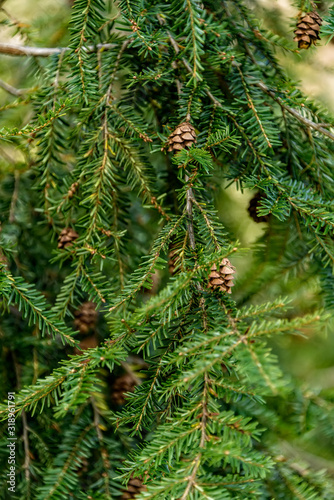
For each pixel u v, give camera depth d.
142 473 0.66
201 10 0.73
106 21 0.76
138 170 0.74
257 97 0.75
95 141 0.74
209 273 0.68
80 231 0.78
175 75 0.75
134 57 0.75
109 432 0.79
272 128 0.74
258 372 0.64
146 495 0.65
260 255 0.79
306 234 0.77
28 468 0.77
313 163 0.76
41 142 0.74
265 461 0.65
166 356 0.69
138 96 0.77
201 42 0.72
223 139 0.72
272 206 0.71
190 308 0.70
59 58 0.75
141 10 0.72
